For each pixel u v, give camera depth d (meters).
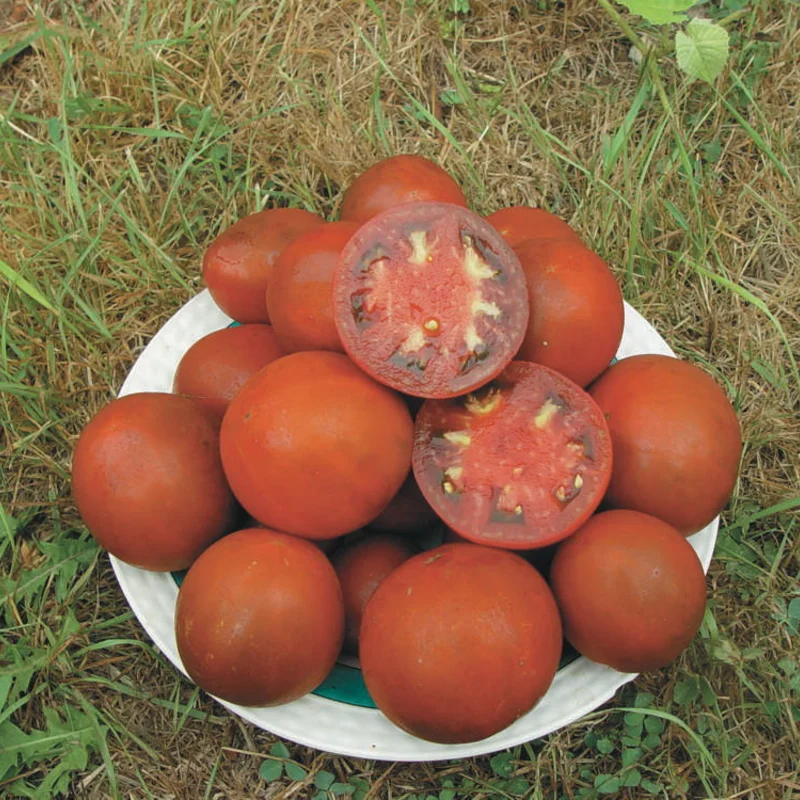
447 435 0.39
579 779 0.46
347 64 0.65
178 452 0.38
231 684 0.35
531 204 0.61
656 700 0.47
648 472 0.38
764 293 0.58
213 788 0.46
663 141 0.62
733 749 0.46
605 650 0.36
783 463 0.54
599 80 0.66
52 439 0.53
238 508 0.41
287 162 0.61
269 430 0.35
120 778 0.46
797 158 0.62
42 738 0.44
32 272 0.56
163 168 0.62
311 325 0.39
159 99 0.63
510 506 0.38
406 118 0.64
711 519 0.40
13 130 0.62
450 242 0.38
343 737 0.38
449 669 0.33
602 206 0.59
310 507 0.36
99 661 0.47
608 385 0.40
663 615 0.35
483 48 0.66
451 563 0.35
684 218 0.60
